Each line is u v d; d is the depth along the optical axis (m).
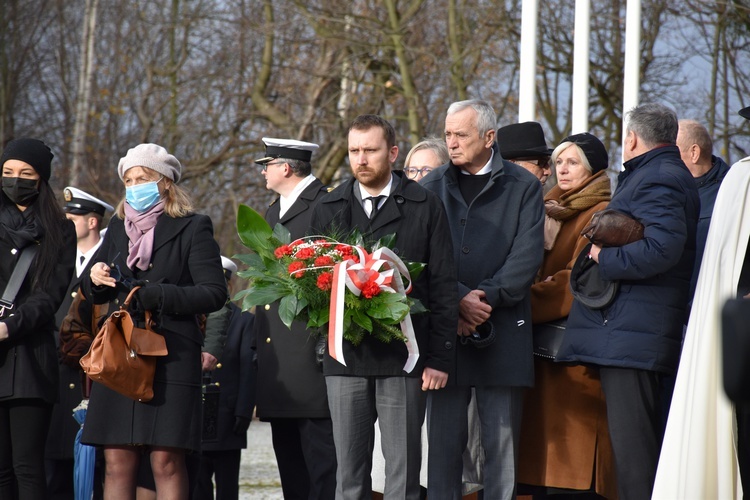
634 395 7.45
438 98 26.94
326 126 28.09
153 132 34.56
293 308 7.11
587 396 8.31
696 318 6.93
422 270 7.54
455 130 8.08
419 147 9.71
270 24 28.72
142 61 35.59
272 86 30.42
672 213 7.34
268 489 13.96
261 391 9.37
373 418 7.52
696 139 9.30
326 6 27.11
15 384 7.92
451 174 8.26
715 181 9.30
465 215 8.14
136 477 7.91
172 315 7.85
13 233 8.10
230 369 11.02
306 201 9.60
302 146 9.70
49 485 10.13
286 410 9.17
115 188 34.75
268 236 7.55
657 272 7.29
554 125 26.94
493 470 7.90
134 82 35.56
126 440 7.62
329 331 6.92
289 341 9.25
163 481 7.79
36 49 36.16
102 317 8.04
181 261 8.02
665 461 6.84
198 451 7.89
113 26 35.97
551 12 26.81
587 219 8.48
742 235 6.89
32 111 36.72
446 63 26.31
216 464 11.05
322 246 7.27
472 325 7.72
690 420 6.75
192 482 9.86
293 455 9.66
